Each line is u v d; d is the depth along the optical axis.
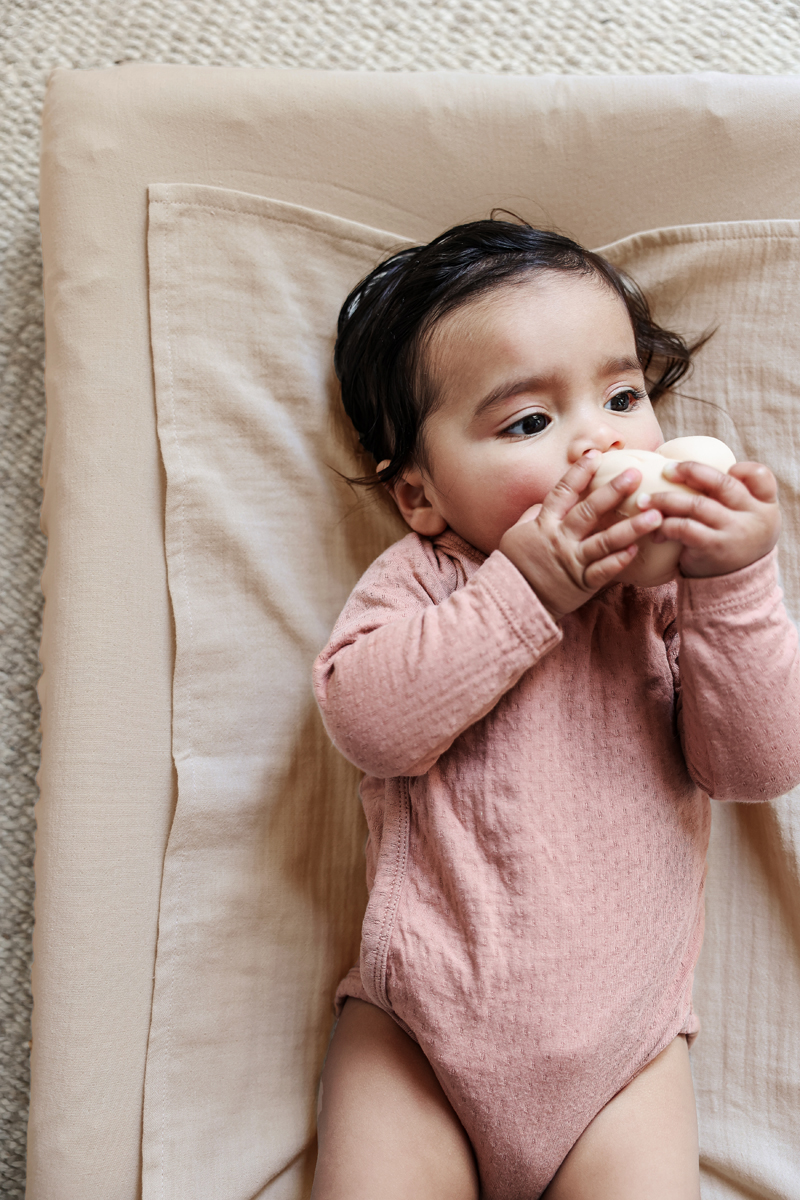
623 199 0.98
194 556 0.92
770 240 0.96
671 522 0.67
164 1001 0.89
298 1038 0.93
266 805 0.93
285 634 0.94
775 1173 0.90
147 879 0.89
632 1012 0.74
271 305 0.94
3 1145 1.04
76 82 0.93
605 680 0.78
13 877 1.07
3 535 1.10
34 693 1.09
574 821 0.75
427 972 0.74
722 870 0.97
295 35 1.13
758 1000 0.95
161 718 0.91
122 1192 0.85
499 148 0.97
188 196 0.92
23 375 1.11
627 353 0.78
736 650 0.69
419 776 0.78
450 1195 0.76
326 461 0.96
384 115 0.96
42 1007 0.86
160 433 0.92
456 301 0.78
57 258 0.92
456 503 0.79
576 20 1.14
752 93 0.97
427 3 1.14
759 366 0.96
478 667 0.71
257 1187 0.88
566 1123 0.74
